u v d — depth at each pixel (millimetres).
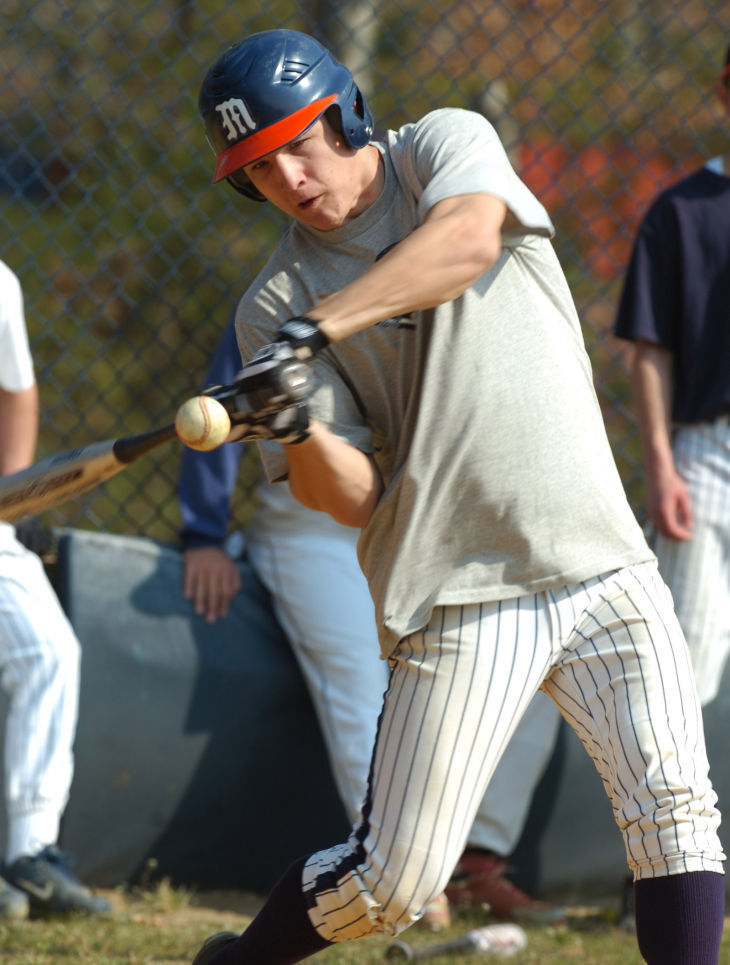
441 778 8273
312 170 8164
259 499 15297
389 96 24188
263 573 14969
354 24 21125
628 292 14133
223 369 14531
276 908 8633
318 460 8508
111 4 24172
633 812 8242
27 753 13320
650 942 8234
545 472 8344
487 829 14328
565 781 15008
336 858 8516
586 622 8484
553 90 25203
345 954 12188
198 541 15102
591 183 21891
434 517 8414
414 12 22016
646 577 8594
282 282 8828
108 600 14594
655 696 8289
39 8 22438
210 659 14727
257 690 14828
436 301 7797
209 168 25406
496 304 8422
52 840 13367
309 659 14625
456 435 8328
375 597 8766
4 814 14141
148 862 14602
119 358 24922
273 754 14891
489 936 12578
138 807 14500
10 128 20344
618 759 8328
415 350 8422
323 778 15070
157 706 14531
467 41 25406
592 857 15117
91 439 20750
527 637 8352
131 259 25500
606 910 15172
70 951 11930
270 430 8039
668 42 25750
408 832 8242
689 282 13906
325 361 8727
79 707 14250
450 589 8352
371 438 8938
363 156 8453
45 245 20156
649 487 14070
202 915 14023
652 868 8266
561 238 24719
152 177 25250
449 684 8320
